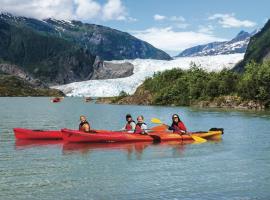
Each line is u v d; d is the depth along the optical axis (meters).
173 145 28.30
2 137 32.91
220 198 15.68
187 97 102.44
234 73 97.38
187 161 22.66
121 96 135.00
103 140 29.12
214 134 32.19
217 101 91.06
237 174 19.45
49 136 30.70
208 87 95.56
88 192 16.45
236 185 17.42
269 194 16.17
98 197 15.81
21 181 18.12
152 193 16.33
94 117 60.28
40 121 52.19
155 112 73.56
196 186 17.30
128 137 29.52
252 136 33.75
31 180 18.31
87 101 158.88
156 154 24.77
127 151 25.86
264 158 23.56
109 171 20.09
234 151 25.95
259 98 81.12
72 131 28.84
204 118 54.97
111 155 24.45
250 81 82.75
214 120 51.34
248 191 16.55
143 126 30.75
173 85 111.00
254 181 18.11
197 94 99.94
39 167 21.08
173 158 23.53
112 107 99.19
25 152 25.56
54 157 23.88
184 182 17.95
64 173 19.70
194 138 30.19
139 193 16.33
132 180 18.34
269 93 79.62
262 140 31.19
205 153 25.19
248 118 54.38
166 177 18.86
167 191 16.58
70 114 68.75
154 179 18.50
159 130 32.75
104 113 71.75
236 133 36.06
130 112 74.25
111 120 53.91
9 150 26.28
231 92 92.31
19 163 22.17
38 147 27.39
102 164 21.80
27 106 105.06
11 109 86.31
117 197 15.80
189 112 70.50
